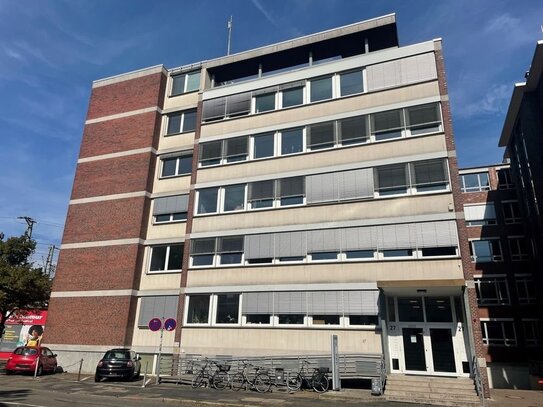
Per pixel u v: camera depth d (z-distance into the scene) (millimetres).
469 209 37812
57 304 24703
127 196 25531
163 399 13891
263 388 16688
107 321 23219
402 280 17172
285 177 22062
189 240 23078
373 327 18094
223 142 24359
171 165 26172
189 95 27047
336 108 22094
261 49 25500
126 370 19609
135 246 24203
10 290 26891
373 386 15188
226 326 20703
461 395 14570
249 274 21156
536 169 28328
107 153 27125
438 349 17359
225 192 23359
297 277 20125
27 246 30219
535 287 32781
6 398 13414
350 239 19719
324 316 19047
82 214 26250
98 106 28734
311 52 24578
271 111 23641
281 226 21281
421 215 18797
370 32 23406
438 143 19500
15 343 32812
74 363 23062
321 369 16828
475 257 36219
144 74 28141
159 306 23047
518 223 36156
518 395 17781
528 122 28891
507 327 33594
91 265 24828
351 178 20609
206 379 18156
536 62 26719
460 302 17734
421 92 20547
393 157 20094
